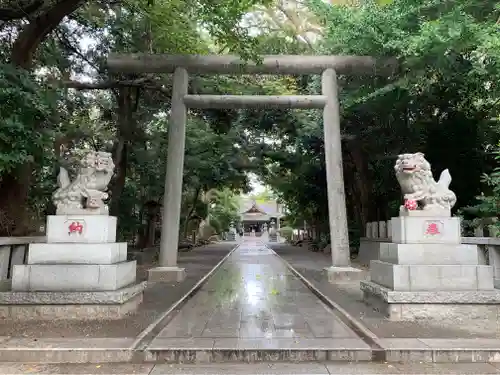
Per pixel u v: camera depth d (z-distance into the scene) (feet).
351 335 22.34
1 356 19.56
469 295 25.41
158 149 67.67
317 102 46.91
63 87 47.50
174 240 45.85
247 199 241.96
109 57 46.29
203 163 74.79
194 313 28.19
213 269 57.57
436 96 48.62
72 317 25.23
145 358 19.53
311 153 74.08
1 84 28.12
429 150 52.49
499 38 30.30
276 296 35.45
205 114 66.28
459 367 18.80
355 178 79.30
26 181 37.37
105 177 28.04
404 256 26.89
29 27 36.86
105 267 25.82
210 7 36.42
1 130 27.99
